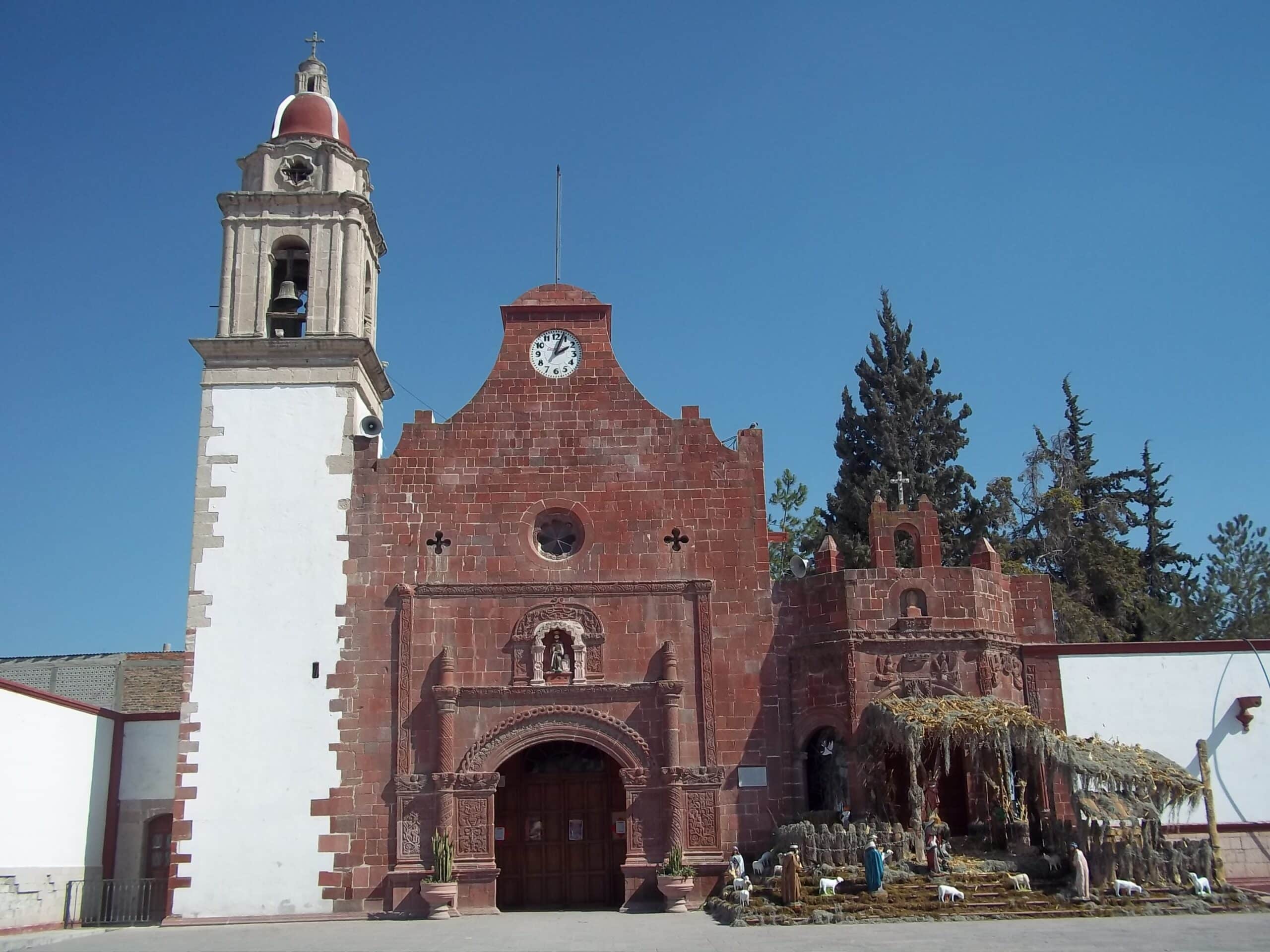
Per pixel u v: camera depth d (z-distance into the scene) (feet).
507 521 125.08
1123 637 203.41
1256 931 86.38
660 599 123.13
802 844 107.65
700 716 119.55
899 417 223.10
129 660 168.25
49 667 167.12
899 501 128.77
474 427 127.65
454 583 122.52
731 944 85.92
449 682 118.83
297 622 121.29
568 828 126.41
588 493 126.21
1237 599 215.92
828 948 81.46
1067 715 121.29
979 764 115.03
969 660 118.52
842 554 208.95
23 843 111.14
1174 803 111.96
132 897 125.39
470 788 116.47
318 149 136.15
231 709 118.62
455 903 112.47
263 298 131.23
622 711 119.55
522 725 118.83
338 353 129.18
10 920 107.96
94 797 126.52
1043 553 213.87
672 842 115.55
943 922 95.35
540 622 121.90
